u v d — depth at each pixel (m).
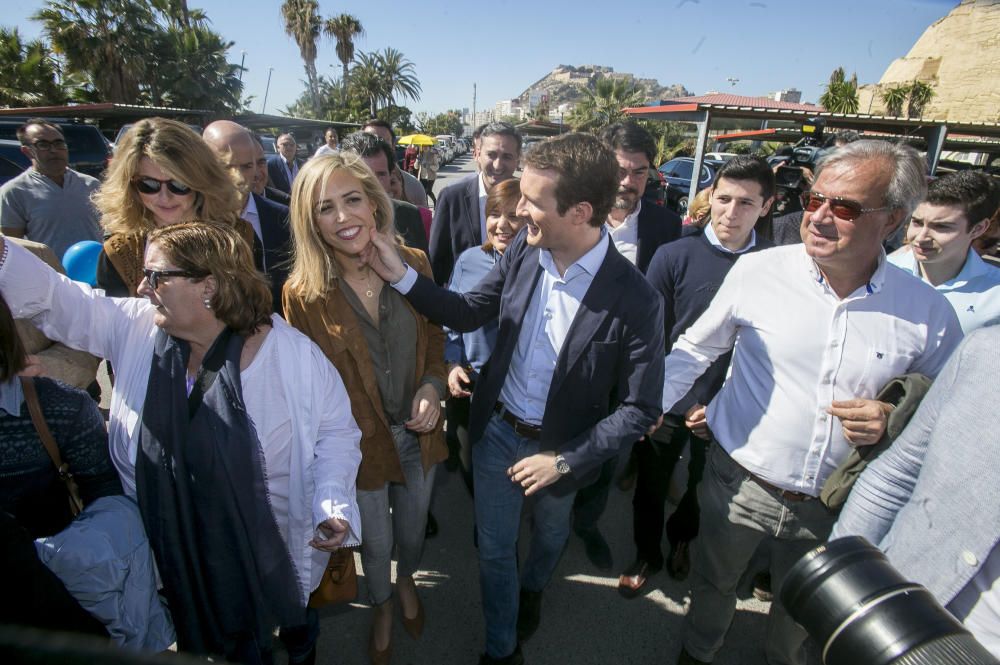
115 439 1.42
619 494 3.17
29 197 3.65
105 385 3.75
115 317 1.41
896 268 1.46
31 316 1.34
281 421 1.39
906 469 1.11
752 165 2.15
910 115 24.19
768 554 2.23
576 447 1.60
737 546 1.71
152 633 1.45
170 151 1.66
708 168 12.95
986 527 0.90
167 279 1.20
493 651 1.89
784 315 1.54
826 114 9.23
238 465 1.31
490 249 2.34
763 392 1.58
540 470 1.61
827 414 1.49
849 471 1.41
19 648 0.34
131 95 20.66
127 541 1.32
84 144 8.24
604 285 1.56
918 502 1.00
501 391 1.85
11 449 1.24
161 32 21.14
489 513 1.83
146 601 1.38
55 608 1.07
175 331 1.28
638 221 2.76
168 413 1.30
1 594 0.99
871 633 0.68
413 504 1.96
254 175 2.71
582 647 2.15
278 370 1.37
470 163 33.75
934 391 1.05
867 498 1.19
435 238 3.01
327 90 49.00
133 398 1.38
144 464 1.32
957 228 2.09
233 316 1.29
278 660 2.01
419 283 1.69
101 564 1.25
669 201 13.37
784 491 1.58
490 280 1.85
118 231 1.80
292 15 37.19
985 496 0.90
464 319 1.78
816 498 1.56
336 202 1.52
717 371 2.16
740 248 2.28
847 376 1.46
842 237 1.33
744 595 2.42
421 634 2.16
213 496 1.32
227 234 1.29
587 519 2.49
